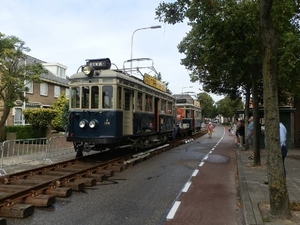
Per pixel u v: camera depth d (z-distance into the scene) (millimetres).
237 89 19172
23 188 6977
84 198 6629
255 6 8602
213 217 5500
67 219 5258
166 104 17922
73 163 10852
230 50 10320
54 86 32750
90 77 11078
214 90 19531
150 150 14828
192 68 17797
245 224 4969
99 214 5559
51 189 6824
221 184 8258
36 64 17688
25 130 21500
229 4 9734
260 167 10352
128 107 12062
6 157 10164
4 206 5469
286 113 17078
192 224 5137
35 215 5438
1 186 7117
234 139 27516
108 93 10891
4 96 17078
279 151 5086
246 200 6059
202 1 9531
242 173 9211
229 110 65312
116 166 10188
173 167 10984
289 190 7023
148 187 7750
